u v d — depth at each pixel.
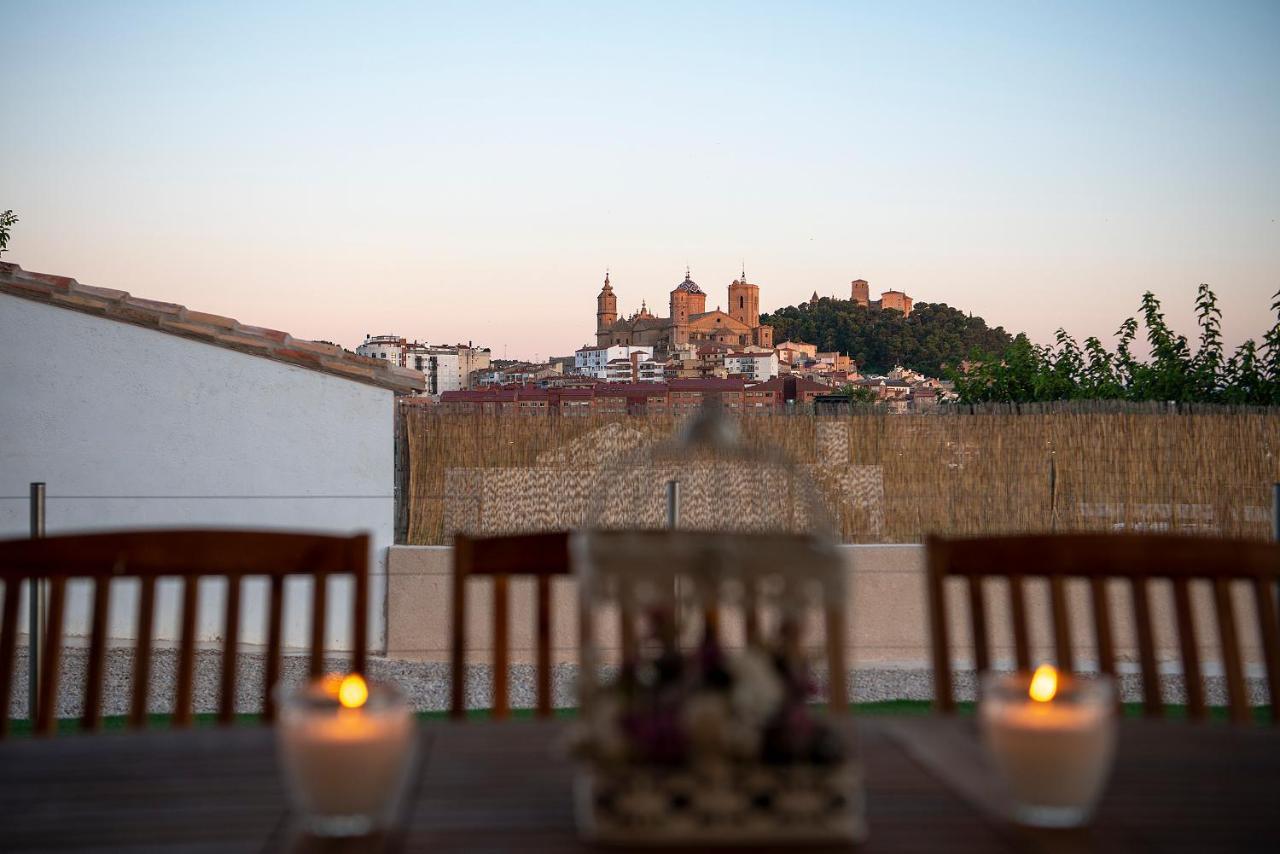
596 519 1.69
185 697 2.14
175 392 7.96
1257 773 1.54
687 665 1.30
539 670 2.26
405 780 1.51
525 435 9.18
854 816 1.29
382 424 8.11
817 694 1.39
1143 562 2.22
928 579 2.22
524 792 1.47
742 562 1.32
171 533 2.18
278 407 8.03
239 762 1.58
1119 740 1.68
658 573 1.32
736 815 1.28
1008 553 2.22
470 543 2.28
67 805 1.42
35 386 7.86
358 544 2.19
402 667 6.98
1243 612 6.92
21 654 6.48
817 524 1.53
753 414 9.50
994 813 1.39
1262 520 9.07
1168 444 9.20
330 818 1.30
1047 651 7.00
